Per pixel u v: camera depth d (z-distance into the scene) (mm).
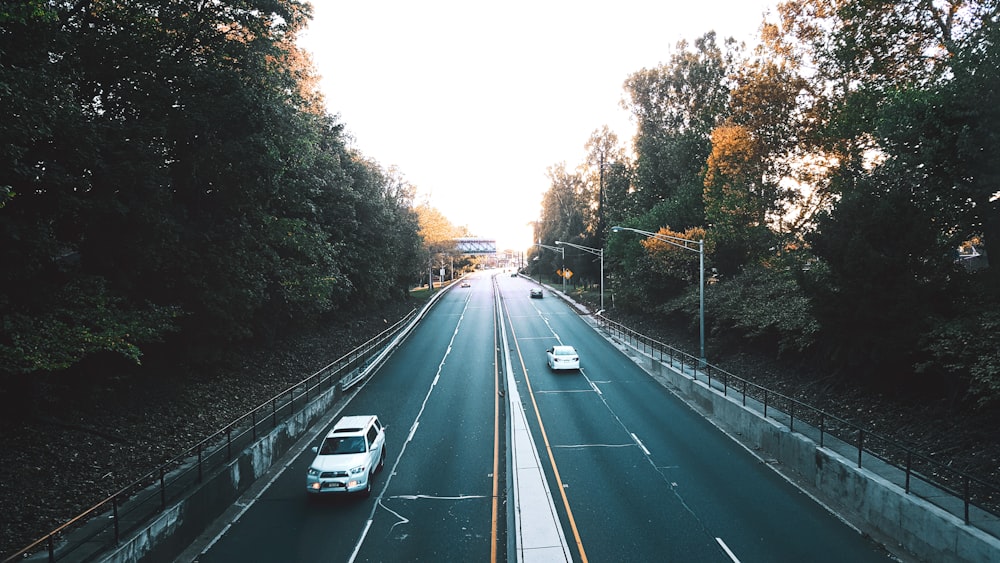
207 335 23297
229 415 21266
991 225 17297
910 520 11633
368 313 51312
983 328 14805
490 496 15414
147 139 17719
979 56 15258
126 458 15938
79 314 14992
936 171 17250
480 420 23359
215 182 20703
